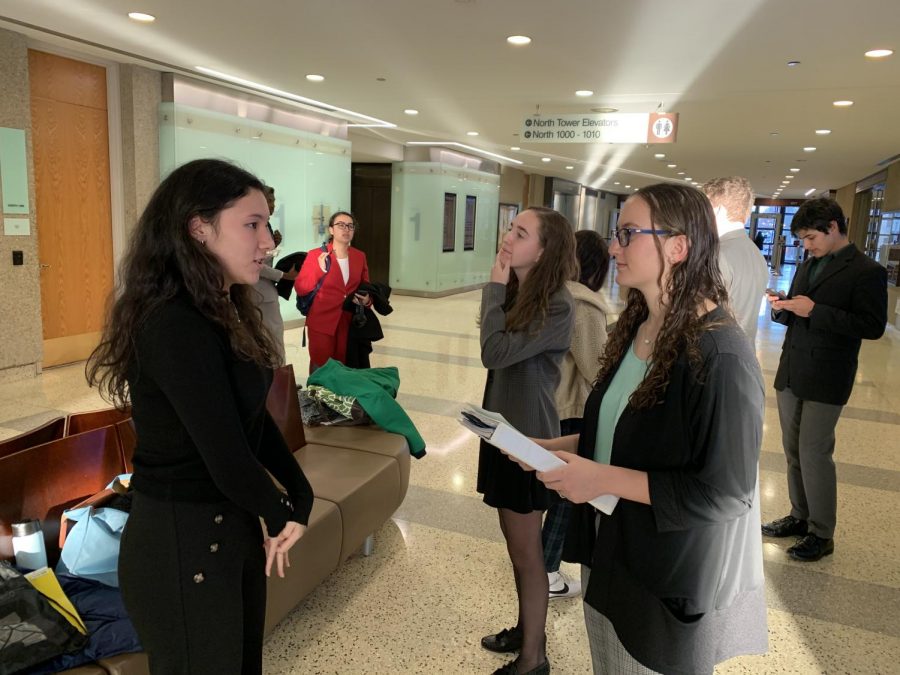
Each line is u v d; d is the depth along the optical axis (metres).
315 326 4.86
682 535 1.30
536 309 2.09
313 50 6.10
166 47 6.15
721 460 1.22
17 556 1.92
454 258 14.83
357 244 14.63
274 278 3.59
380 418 3.42
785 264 32.25
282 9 4.93
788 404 3.43
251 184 1.36
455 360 7.71
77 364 6.84
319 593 2.82
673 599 1.33
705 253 1.30
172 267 1.30
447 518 3.57
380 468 2.99
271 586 2.21
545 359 2.17
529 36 5.37
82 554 1.92
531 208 2.17
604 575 1.40
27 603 1.67
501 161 16.67
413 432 3.48
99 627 1.78
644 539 1.32
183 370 1.24
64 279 6.68
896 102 7.32
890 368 8.41
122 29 5.59
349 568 3.03
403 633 2.56
